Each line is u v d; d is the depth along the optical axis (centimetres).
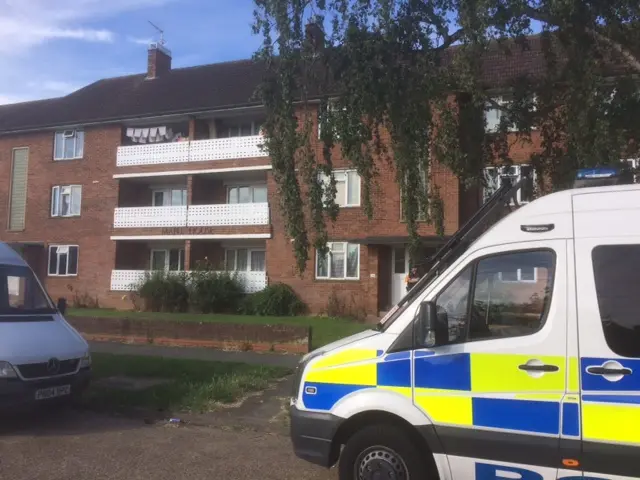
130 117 2495
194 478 565
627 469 384
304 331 1271
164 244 2600
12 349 707
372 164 805
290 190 771
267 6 769
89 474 570
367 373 465
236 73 2689
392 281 2073
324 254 794
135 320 1432
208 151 2361
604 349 398
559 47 798
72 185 2652
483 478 424
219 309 2206
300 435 484
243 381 948
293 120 769
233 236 2291
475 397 428
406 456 445
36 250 2717
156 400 848
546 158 837
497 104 852
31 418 792
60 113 2773
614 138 704
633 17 725
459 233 520
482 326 440
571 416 400
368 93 734
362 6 749
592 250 416
